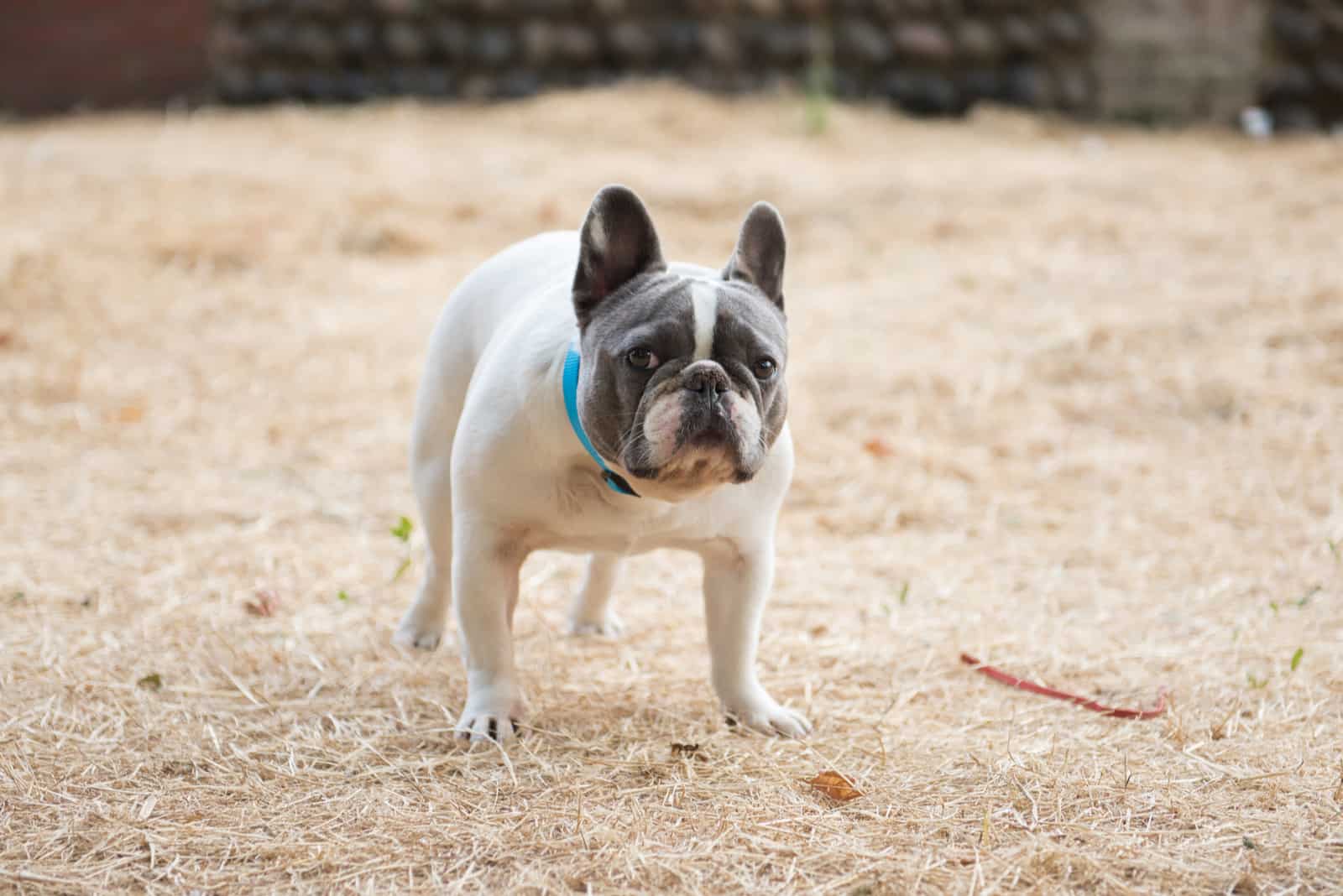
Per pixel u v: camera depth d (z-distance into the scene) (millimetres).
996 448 9531
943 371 10930
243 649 6184
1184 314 11883
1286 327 11297
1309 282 12406
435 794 4828
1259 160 19234
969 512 8508
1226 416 9906
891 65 23328
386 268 13859
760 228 5039
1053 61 23312
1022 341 11586
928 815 4738
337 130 20344
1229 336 11273
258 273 13383
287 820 4637
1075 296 12703
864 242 14891
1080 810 4789
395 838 4520
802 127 20578
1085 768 5117
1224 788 4969
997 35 23453
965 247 14617
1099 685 6027
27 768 4953
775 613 6879
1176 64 23156
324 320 12141
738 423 4449
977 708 5777
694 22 22969
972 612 6922
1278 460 9086
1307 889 4266
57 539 7594
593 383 4668
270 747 5195
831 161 18766
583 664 6180
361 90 23125
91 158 18047
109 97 23547
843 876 4336
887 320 12273
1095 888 4273
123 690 5707
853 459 9336
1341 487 8586
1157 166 18656
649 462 4480
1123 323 11703
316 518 8164
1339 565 7414
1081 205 16156
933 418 10094
